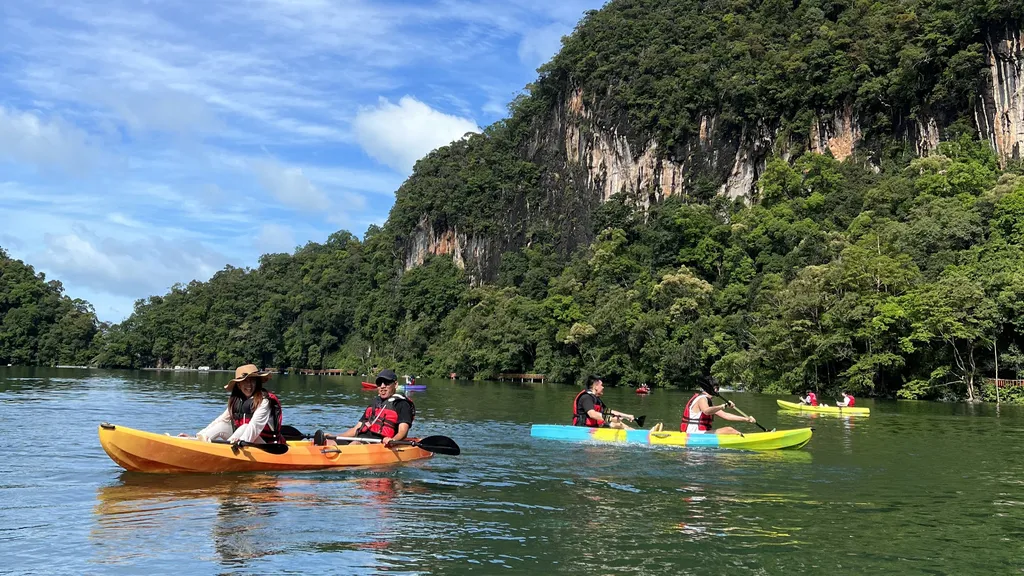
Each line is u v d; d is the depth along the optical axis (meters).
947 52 86.81
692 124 107.38
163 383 55.62
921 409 35.19
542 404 35.41
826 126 96.75
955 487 11.52
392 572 6.61
